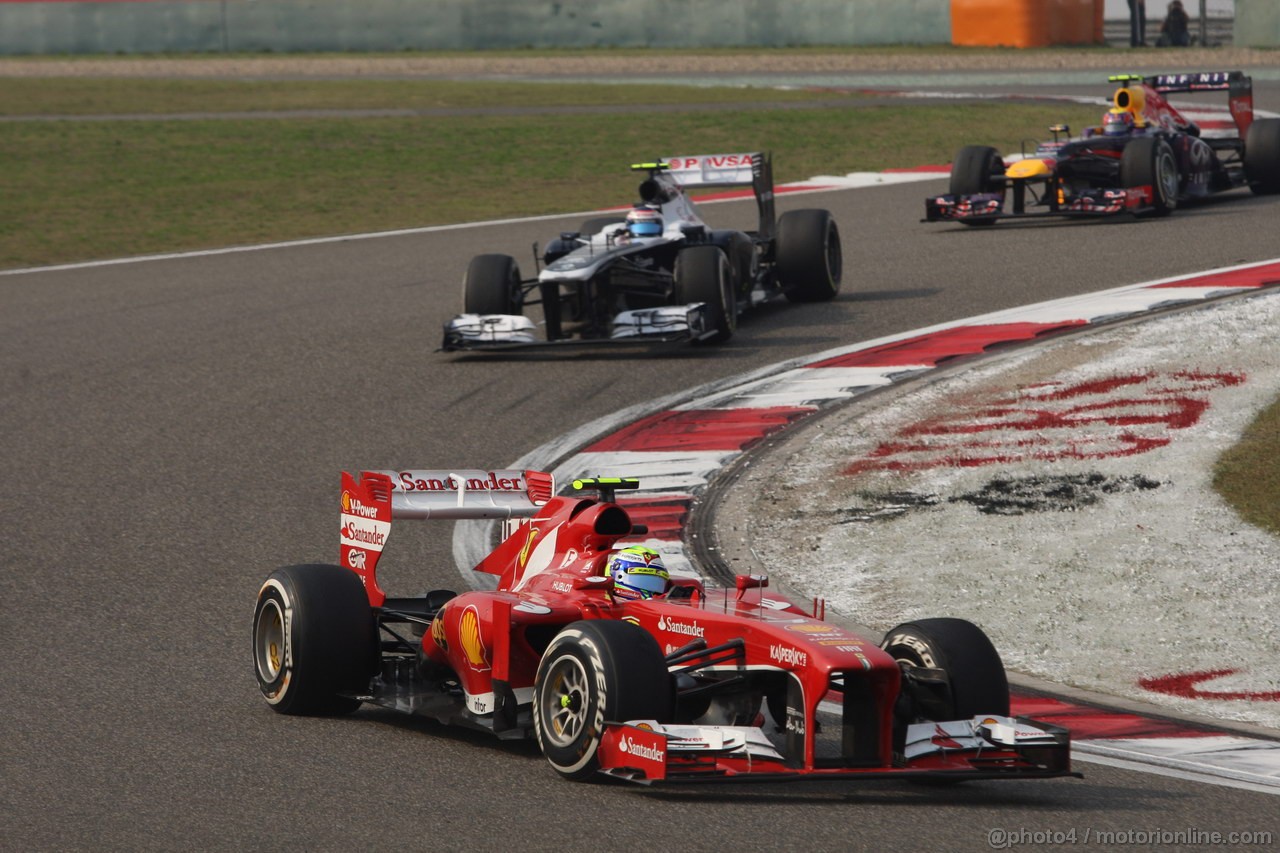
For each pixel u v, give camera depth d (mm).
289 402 51312
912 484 39812
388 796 20922
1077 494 37906
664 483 41125
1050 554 34375
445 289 72312
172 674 28062
